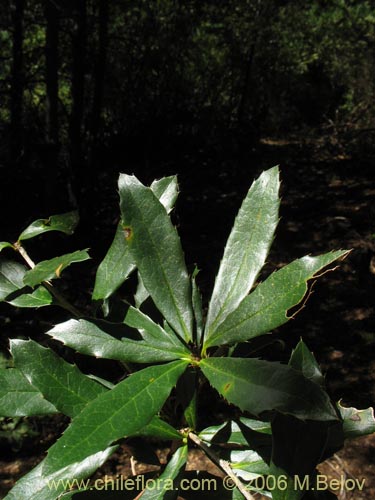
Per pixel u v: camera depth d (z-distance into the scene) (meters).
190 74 13.76
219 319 0.86
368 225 9.70
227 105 15.36
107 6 8.69
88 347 0.86
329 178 12.84
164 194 0.98
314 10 15.28
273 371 0.72
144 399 0.76
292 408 0.69
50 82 7.90
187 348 0.87
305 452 0.76
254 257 0.87
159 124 12.56
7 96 9.40
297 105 17.44
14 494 0.89
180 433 0.90
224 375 0.76
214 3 11.62
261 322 0.81
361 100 15.31
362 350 6.19
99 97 9.03
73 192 8.60
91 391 0.89
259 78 15.45
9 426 4.59
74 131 8.61
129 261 0.93
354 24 15.09
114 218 9.35
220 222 10.18
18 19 8.33
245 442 0.90
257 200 0.89
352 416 0.87
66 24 9.03
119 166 12.02
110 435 0.71
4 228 8.26
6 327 5.64
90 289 6.86
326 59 16.20
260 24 13.55
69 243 8.23
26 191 8.95
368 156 13.94
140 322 0.90
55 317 5.95
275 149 15.43
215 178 12.66
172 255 0.89
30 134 8.88
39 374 0.88
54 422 4.77
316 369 0.82
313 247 9.06
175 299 0.88
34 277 0.85
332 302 7.10
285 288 0.81
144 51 10.96
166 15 10.89
